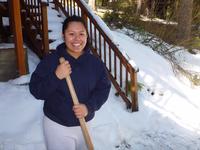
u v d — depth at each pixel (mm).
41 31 5793
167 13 10562
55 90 2367
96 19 5703
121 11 10180
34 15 6297
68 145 2504
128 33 8891
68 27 2293
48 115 2469
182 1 9891
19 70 5121
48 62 2328
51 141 2500
